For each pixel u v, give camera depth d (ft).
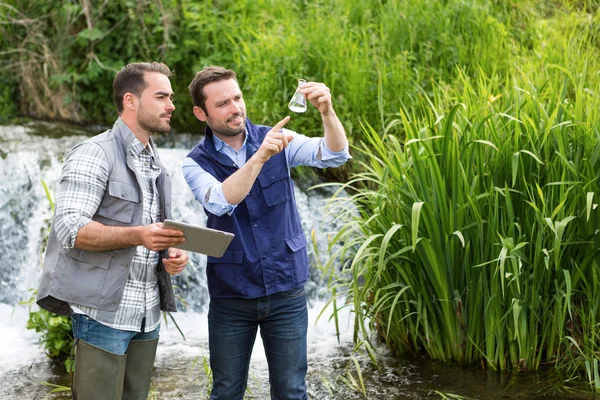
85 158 9.35
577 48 22.62
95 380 9.54
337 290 20.42
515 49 23.82
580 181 14.21
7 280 20.98
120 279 9.46
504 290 14.55
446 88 18.40
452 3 25.34
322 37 24.16
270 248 10.57
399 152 15.46
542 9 26.96
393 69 22.84
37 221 21.45
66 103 27.91
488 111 15.49
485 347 15.20
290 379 10.81
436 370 15.28
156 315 10.10
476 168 14.89
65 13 27.78
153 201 10.00
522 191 14.67
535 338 14.75
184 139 26.94
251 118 23.31
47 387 15.12
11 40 28.68
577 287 14.84
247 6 27.50
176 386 15.17
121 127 9.81
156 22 27.53
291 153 10.94
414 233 13.10
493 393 14.11
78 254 9.43
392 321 15.87
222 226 10.57
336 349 17.01
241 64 24.59
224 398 10.92
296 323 10.80
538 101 14.90
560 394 13.91
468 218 14.66
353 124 22.53
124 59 28.12
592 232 14.30
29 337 17.94
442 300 14.96
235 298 10.64
